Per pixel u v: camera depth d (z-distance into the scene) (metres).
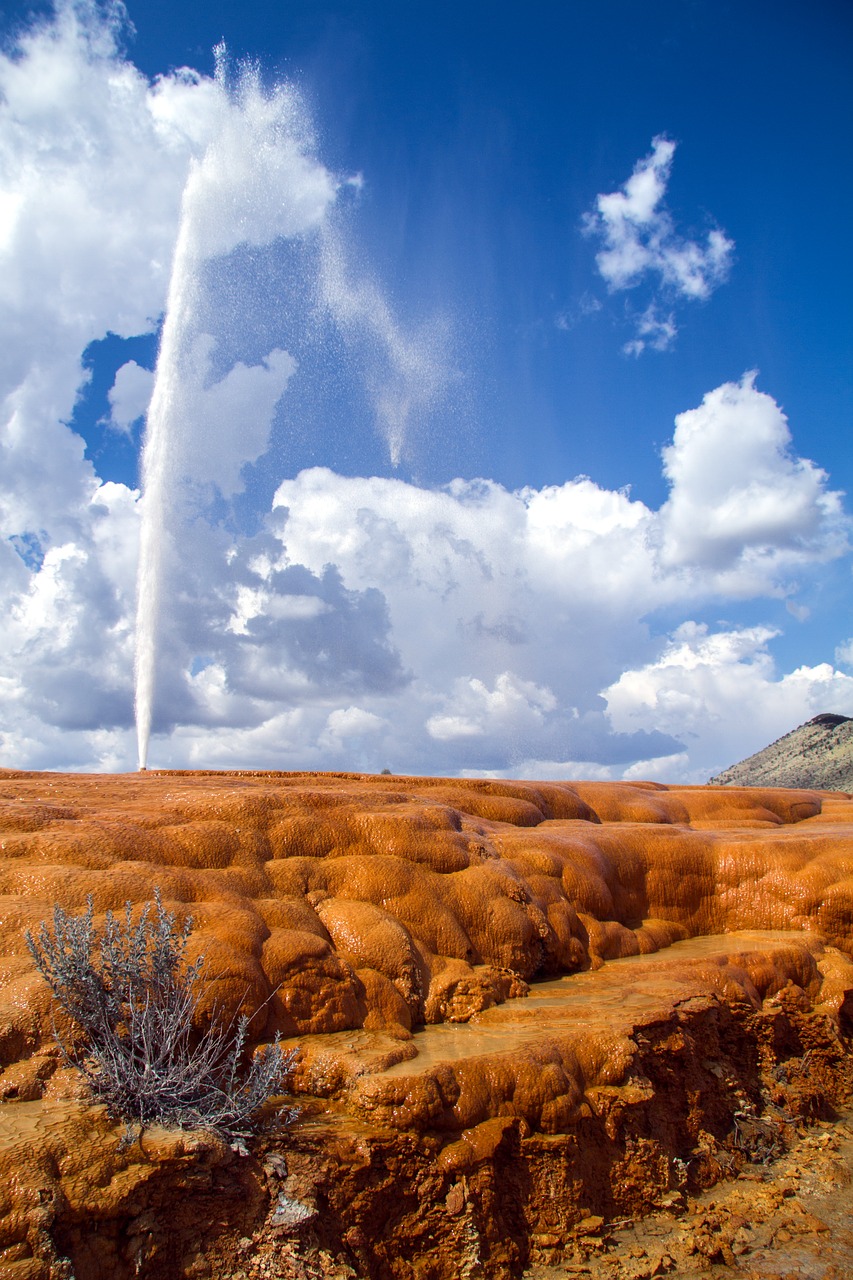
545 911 14.65
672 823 24.64
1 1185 6.70
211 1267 7.45
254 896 11.69
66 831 11.21
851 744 63.31
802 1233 10.09
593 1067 10.54
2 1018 8.32
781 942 16.30
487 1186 8.97
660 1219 10.09
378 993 11.05
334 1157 8.39
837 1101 14.10
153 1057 8.42
